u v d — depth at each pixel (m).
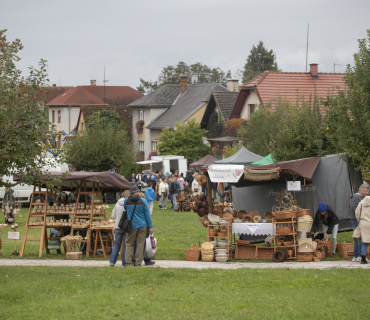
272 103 51.16
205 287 15.20
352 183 25.50
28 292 14.16
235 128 61.47
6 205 33.78
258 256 21.73
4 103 17.08
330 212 21.73
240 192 26.42
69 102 120.44
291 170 22.03
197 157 74.06
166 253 23.73
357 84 25.92
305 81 60.81
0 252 24.34
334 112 27.03
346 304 12.82
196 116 83.81
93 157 62.66
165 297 13.71
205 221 22.61
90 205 23.50
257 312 12.12
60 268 18.61
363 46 26.17
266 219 22.66
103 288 14.99
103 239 23.98
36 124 17.38
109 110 92.94
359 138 25.20
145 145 93.00
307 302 13.06
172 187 47.06
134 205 19.14
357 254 20.45
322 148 34.19
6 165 17.17
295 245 21.11
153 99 92.62
